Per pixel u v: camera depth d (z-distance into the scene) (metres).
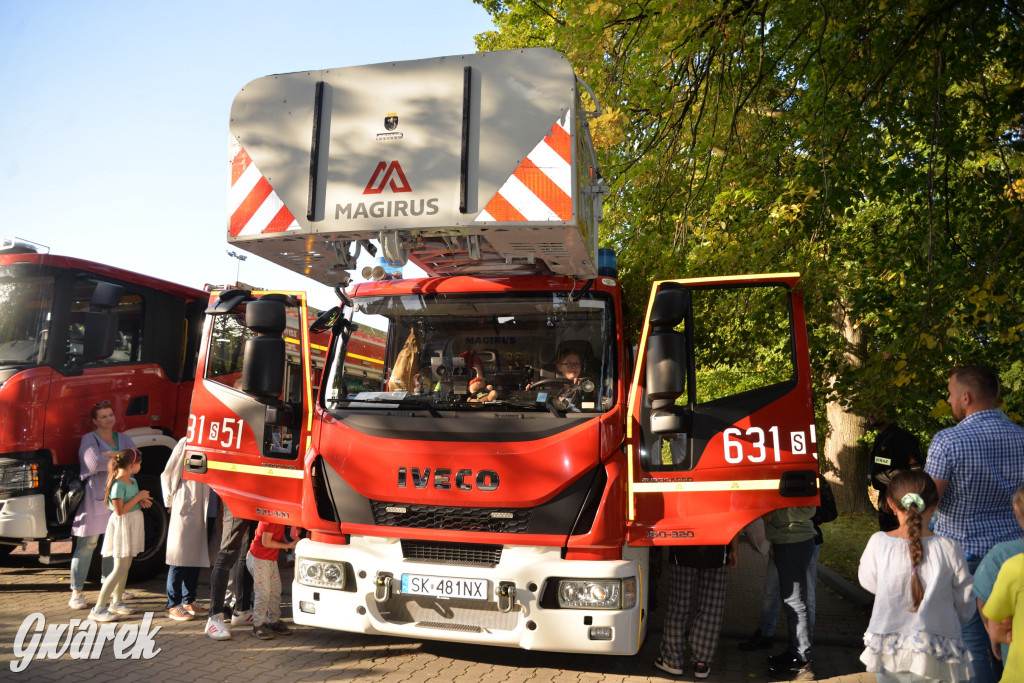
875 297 8.14
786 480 4.84
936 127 6.79
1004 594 2.97
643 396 5.00
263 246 5.06
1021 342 7.23
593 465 4.87
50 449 7.43
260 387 5.09
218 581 6.00
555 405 5.11
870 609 7.46
